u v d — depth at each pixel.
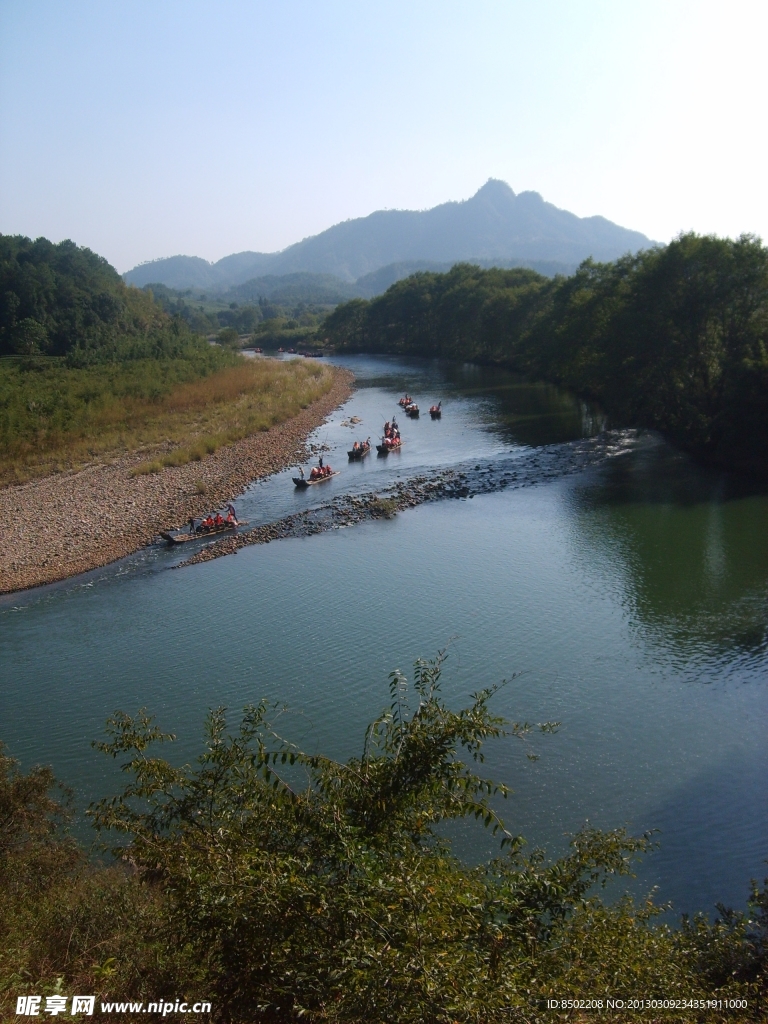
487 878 11.84
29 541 42.38
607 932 8.68
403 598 31.75
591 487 47.47
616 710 22.52
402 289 159.12
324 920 6.91
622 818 17.95
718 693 23.22
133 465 58.00
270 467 58.31
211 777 9.62
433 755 9.12
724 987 9.10
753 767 19.67
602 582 32.16
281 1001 6.95
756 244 54.81
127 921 10.41
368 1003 6.12
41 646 29.53
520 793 18.89
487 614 29.62
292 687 24.80
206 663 27.02
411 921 6.63
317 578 34.88
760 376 50.66
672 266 58.03
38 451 60.69
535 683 24.19
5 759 16.00
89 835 17.64
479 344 131.12
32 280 127.31
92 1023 7.88
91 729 22.98
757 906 12.83
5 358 111.25
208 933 7.36
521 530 39.94
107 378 85.44
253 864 7.59
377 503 45.94
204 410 77.94
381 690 24.19
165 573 37.12
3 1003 7.90
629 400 66.06
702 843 17.08
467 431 68.88
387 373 119.25
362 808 8.97
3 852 13.92
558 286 108.06
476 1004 6.15
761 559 33.78
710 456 53.31
